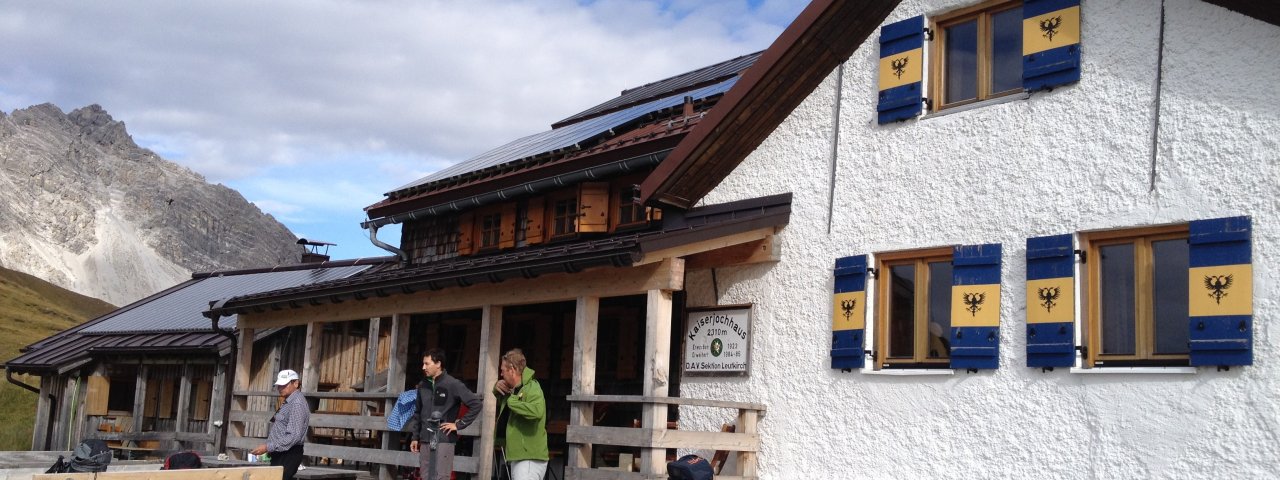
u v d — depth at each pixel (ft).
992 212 31.17
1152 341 28.07
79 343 74.38
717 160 37.78
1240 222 26.45
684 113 44.09
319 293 44.06
